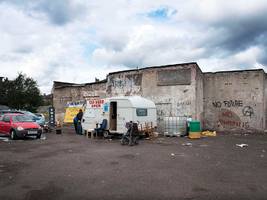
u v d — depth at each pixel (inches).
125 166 377.1
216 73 946.7
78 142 652.7
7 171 350.3
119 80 1015.6
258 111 878.4
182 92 875.4
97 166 377.1
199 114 904.3
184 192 264.4
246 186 283.1
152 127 764.0
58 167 371.6
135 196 253.4
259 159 429.1
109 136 749.3
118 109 732.0
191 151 508.4
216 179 310.3
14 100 1866.4
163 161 411.8
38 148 550.3
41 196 254.7
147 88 944.3
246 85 898.1
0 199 246.7
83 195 256.8
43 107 2091.5
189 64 867.4
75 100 1240.8
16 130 694.5
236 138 733.3
